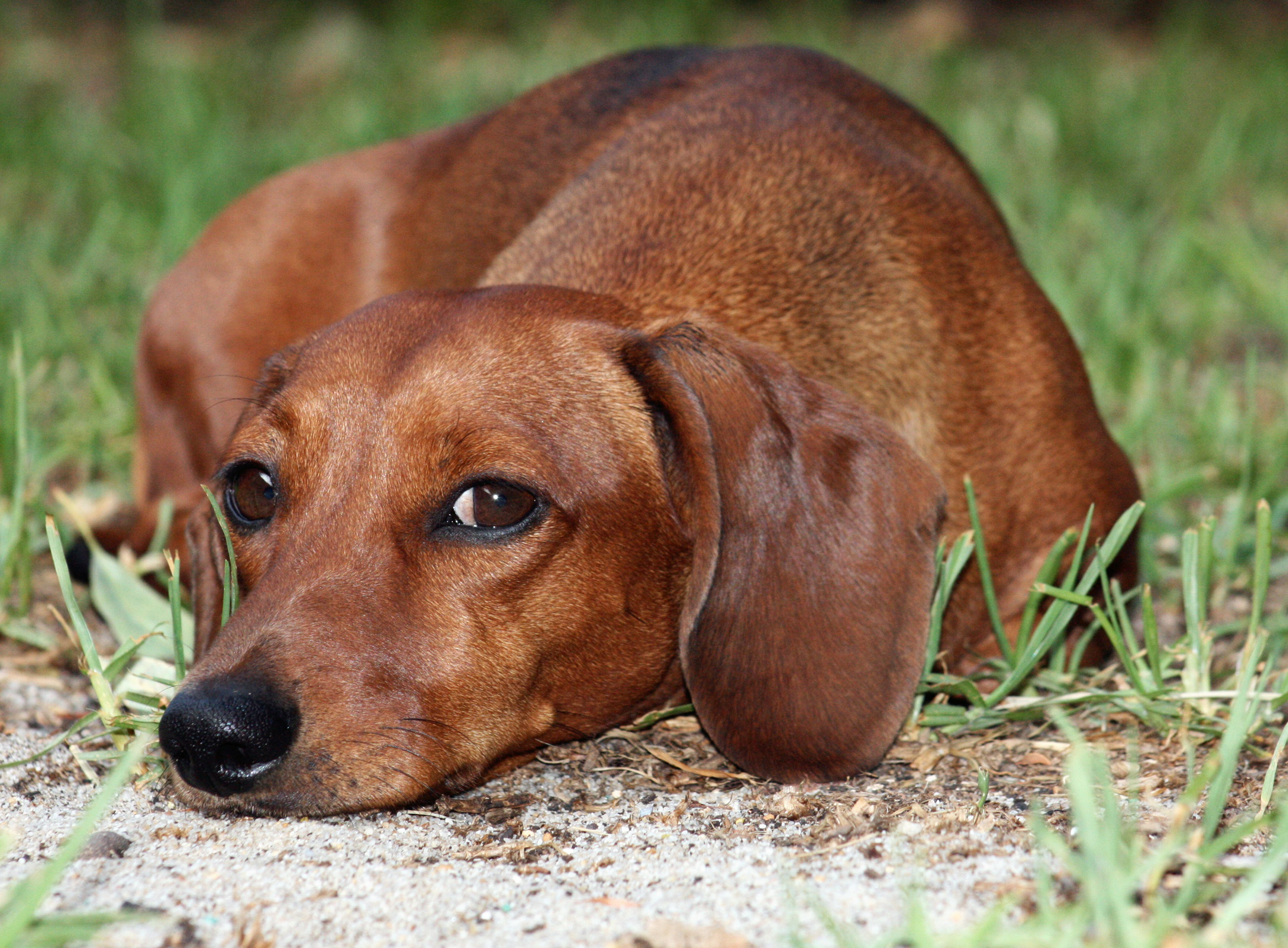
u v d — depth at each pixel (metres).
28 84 20.19
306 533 4.80
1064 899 4.10
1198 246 11.41
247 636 4.59
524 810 4.91
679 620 5.26
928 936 3.51
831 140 6.41
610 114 7.50
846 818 4.73
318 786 4.56
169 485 8.52
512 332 5.04
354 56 21.36
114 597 6.36
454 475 4.77
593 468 4.91
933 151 7.14
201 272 8.41
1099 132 15.67
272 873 4.37
